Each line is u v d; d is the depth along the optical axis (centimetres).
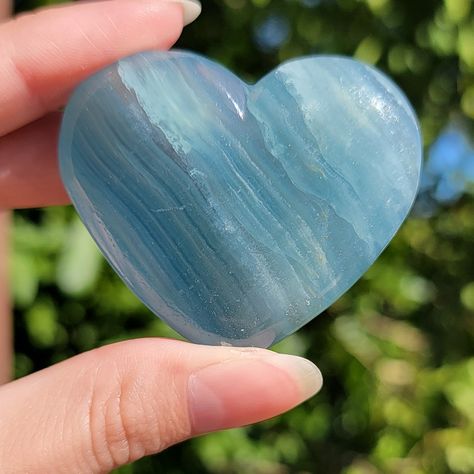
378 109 9
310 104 9
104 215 9
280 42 17
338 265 9
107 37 10
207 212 9
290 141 9
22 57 11
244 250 9
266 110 9
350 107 9
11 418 9
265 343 9
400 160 9
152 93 9
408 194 9
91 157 9
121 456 9
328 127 9
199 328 9
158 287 9
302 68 9
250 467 20
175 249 9
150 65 9
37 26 11
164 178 9
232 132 9
